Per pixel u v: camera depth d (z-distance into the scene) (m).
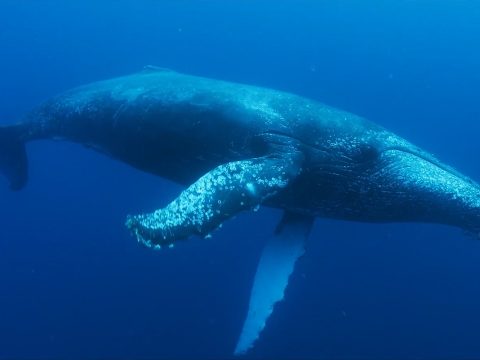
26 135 13.91
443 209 8.84
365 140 8.99
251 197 7.11
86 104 11.59
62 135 12.77
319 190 9.23
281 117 8.96
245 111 9.05
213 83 9.96
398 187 8.91
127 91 10.81
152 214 6.48
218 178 7.13
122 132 10.69
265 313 8.96
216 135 9.20
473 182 8.91
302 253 9.73
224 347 18.91
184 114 9.55
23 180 14.77
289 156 8.35
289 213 10.26
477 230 8.76
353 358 18.72
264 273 9.54
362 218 9.76
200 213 6.61
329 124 9.03
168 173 10.58
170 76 10.74
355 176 9.00
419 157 9.08
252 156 8.91
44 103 13.20
